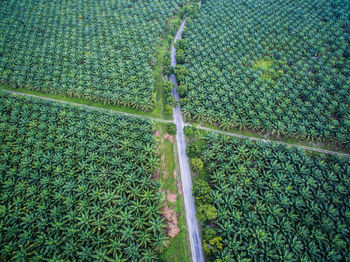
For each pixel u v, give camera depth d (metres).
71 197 42.66
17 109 56.12
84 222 39.94
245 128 56.75
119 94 60.34
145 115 60.09
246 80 63.12
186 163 51.47
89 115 54.84
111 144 50.47
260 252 37.78
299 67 66.75
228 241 38.69
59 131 52.34
